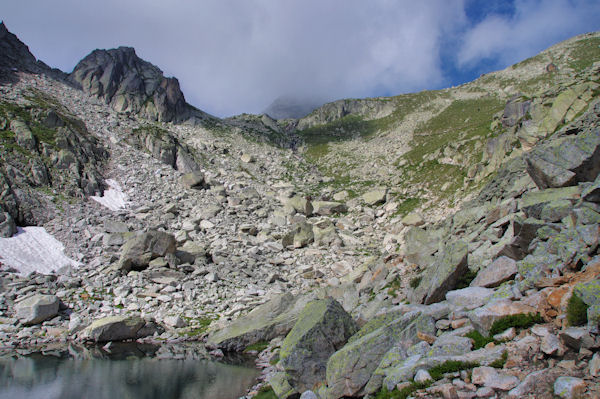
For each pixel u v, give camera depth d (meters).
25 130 56.09
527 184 22.92
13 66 90.88
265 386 18.12
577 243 11.77
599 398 7.38
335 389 12.95
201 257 43.44
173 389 18.36
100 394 17.42
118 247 42.75
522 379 8.83
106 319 27.91
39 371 20.17
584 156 16.27
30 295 30.53
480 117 115.19
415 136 123.94
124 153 75.38
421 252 24.31
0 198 42.16
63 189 52.38
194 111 131.25
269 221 62.56
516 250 15.54
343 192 83.50
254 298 35.47
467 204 35.03
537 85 136.50
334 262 47.22
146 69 119.75
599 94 35.69
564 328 9.48
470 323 12.25
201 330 30.09
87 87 101.69
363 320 18.66
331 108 182.00
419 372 10.55
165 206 60.12
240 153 105.12
